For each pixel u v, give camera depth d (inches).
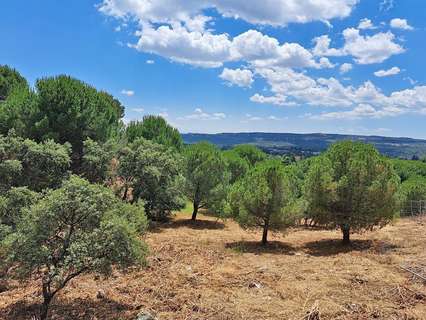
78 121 1119.0
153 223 1010.1
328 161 765.3
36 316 383.9
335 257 642.8
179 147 1696.6
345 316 375.9
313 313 372.8
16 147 653.3
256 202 752.3
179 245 725.9
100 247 370.3
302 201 782.5
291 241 824.3
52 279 360.5
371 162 730.2
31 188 638.5
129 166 979.9
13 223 479.2
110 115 1413.6
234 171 1560.0
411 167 2017.7
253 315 383.6
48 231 372.8
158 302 419.8
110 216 403.5
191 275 518.3
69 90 1131.3
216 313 388.8
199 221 1119.6
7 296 448.5
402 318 368.8
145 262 411.2
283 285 475.5
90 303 418.3
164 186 1032.8
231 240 812.0
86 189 387.9
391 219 747.4
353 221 729.6
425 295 423.2
